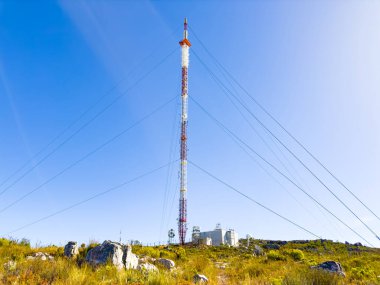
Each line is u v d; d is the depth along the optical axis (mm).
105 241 18016
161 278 12859
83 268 15211
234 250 56094
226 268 25281
